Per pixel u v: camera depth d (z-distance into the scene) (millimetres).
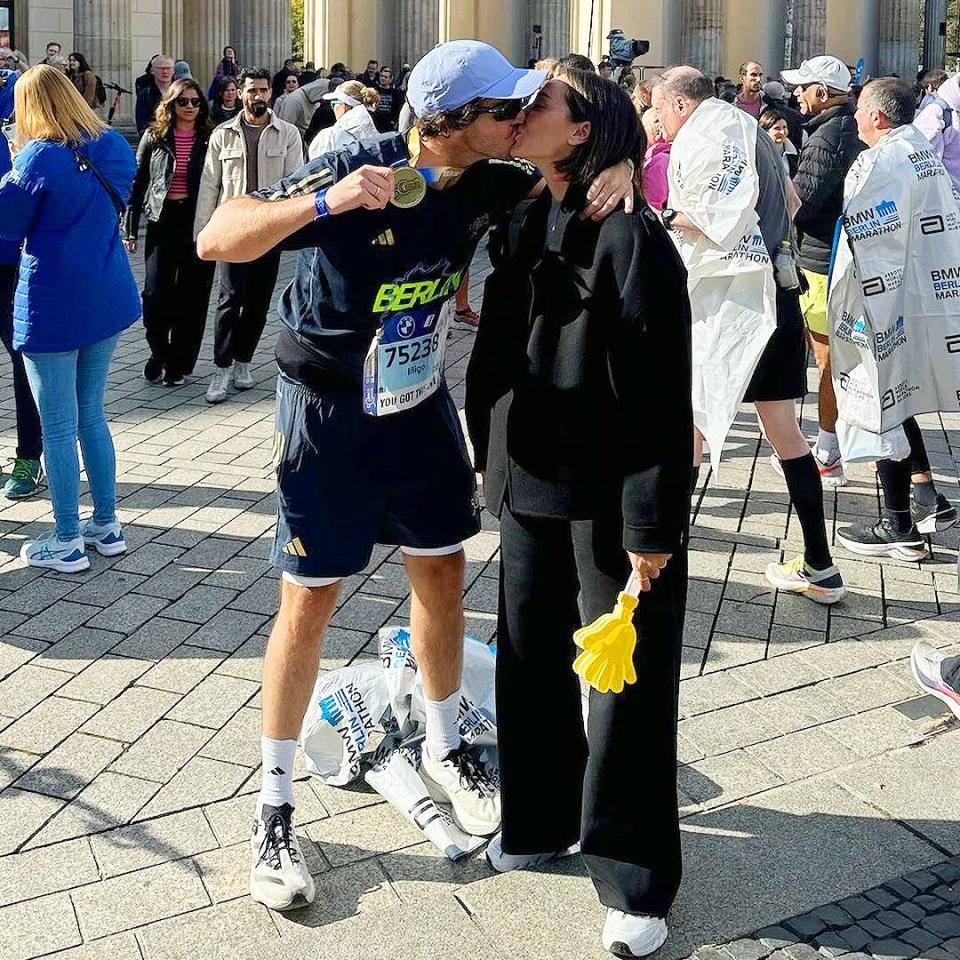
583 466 3100
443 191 3125
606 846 3213
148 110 17125
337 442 3301
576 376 3051
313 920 3271
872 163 5031
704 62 31953
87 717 4234
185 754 4031
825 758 4051
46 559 5391
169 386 8602
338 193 2930
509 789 3455
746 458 7219
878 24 38375
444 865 3518
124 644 4750
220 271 8070
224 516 6066
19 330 5148
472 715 3939
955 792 3865
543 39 29625
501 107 2953
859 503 6422
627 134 2953
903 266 5094
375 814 3740
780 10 34969
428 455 3432
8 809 3729
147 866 3479
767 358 5125
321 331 3230
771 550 5793
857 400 5227
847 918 3299
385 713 3947
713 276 5090
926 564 5684
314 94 18797
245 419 7805
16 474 6242
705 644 4832
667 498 2975
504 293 3219
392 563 5551
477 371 3316
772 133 11211
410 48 30125
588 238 2994
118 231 5367
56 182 5035
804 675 4602
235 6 25203
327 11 31125
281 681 3385
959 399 5258
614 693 3178
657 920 3170
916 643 4824
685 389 2963
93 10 21359
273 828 3367
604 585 3180
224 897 3355
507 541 3330
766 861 3527
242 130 8117
